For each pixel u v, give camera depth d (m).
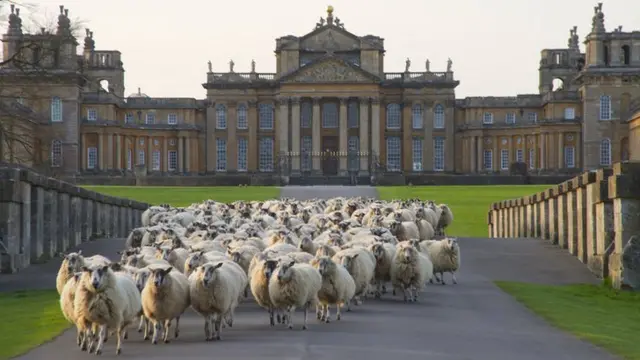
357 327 43.91
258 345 39.09
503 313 49.47
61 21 139.00
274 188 198.75
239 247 53.84
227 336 41.66
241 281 44.00
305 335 41.56
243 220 77.62
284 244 55.41
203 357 36.53
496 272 70.75
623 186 60.97
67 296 39.72
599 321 47.94
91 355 37.88
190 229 69.75
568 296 58.47
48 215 78.38
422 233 81.31
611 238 65.94
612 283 62.06
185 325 45.59
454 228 132.25
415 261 52.91
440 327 44.19
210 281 40.56
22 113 179.75
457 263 62.25
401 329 43.34
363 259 50.56
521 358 37.19
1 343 40.75
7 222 69.56
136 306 39.84
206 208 95.06
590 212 70.81
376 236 60.09
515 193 180.62
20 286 63.28
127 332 43.78
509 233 116.75
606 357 37.84
